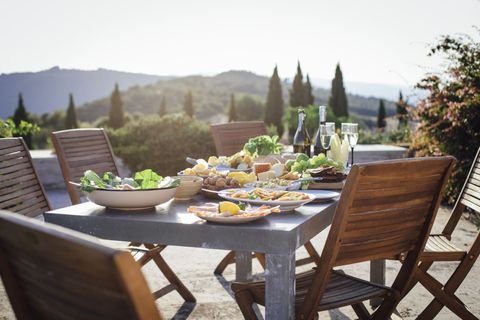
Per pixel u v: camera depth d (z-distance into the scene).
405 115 6.65
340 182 2.67
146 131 8.08
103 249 0.83
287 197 2.11
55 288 1.02
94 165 3.30
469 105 5.60
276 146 3.37
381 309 2.15
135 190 2.03
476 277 3.66
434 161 1.98
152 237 1.91
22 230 0.96
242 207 2.01
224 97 47.19
